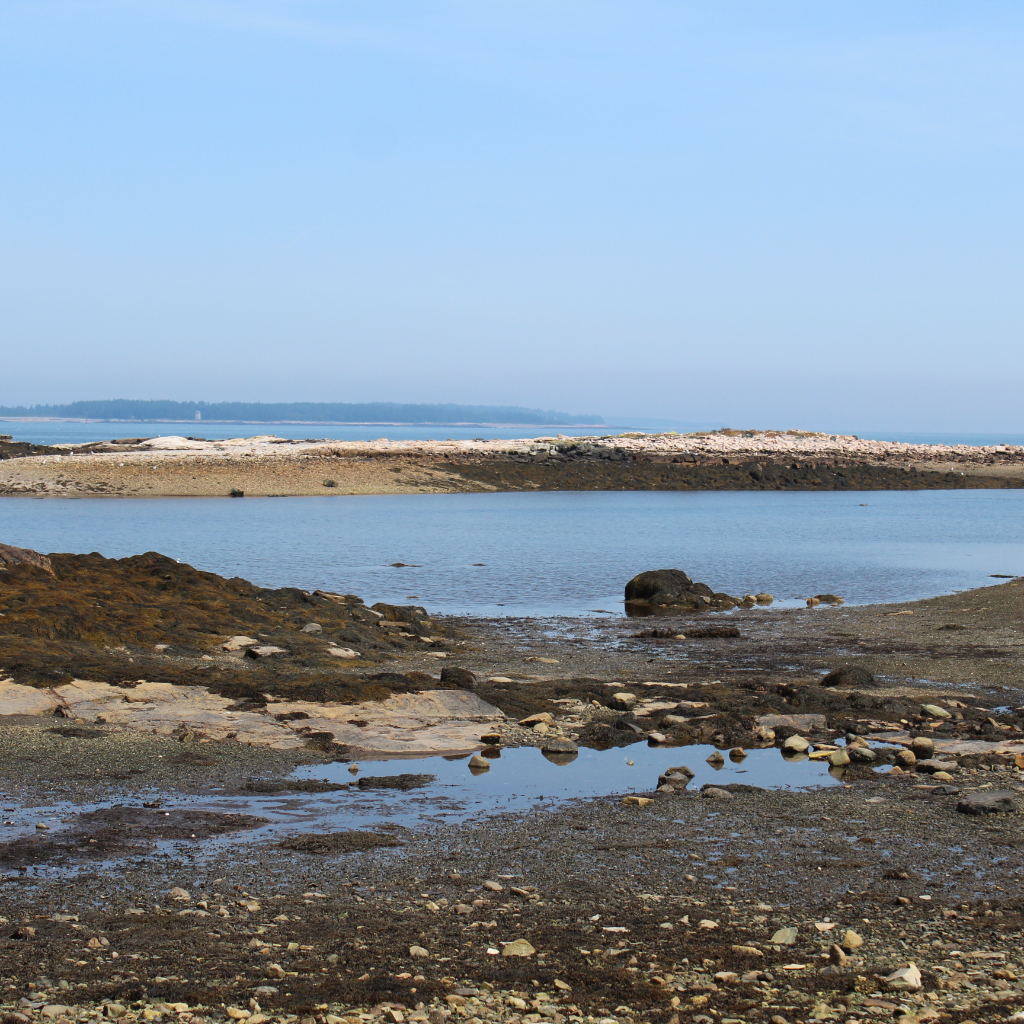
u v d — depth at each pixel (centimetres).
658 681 1939
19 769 1258
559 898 885
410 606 2802
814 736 1512
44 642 1862
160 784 1225
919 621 2716
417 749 1415
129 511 6241
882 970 722
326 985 693
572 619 2859
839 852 1008
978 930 803
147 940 780
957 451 11438
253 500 7225
